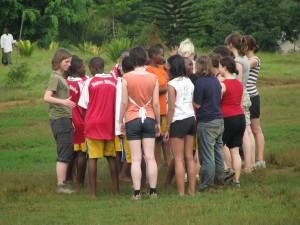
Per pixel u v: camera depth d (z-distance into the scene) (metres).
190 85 19.28
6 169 25.39
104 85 19.67
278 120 36.62
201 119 19.56
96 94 19.64
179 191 19.45
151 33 88.81
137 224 15.63
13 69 59.84
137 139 18.92
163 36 104.38
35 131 35.06
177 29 104.12
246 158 22.39
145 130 18.91
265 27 104.50
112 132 19.78
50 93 20.41
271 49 104.81
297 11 109.56
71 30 98.31
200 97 19.39
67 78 21.86
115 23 124.19
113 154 20.03
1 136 33.53
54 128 20.80
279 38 106.50
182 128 19.11
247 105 22.28
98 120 19.59
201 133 19.58
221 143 20.06
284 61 83.06
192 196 18.81
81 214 17.17
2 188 20.81
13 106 45.50
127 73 18.95
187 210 16.88
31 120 39.12
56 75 20.61
